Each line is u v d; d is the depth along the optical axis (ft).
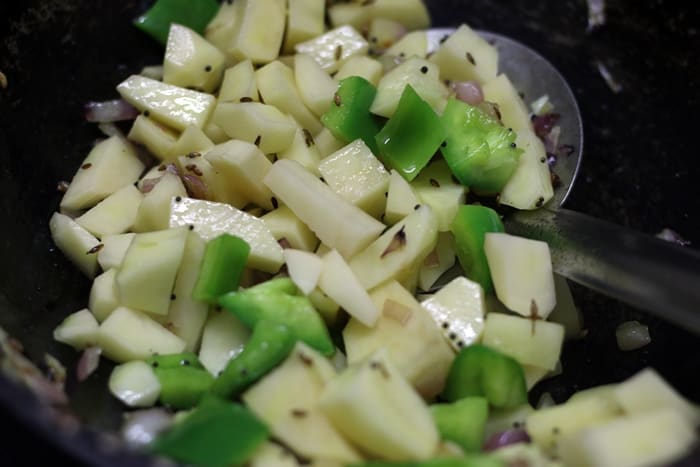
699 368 0.79
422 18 1.03
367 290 0.79
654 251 0.75
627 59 0.99
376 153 0.87
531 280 0.80
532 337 0.78
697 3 0.93
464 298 0.79
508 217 0.87
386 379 0.71
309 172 0.83
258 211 0.86
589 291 0.88
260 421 0.69
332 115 0.86
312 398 0.71
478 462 0.66
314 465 0.68
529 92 0.98
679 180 0.93
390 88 0.87
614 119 0.98
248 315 0.77
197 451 0.67
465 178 0.85
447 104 0.86
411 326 0.77
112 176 0.88
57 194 0.88
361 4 1.01
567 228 0.83
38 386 0.71
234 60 0.94
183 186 0.85
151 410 0.75
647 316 0.85
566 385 0.83
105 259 0.82
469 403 0.74
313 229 0.81
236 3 0.96
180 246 0.78
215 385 0.73
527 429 0.73
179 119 0.89
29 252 0.84
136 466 0.61
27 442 0.70
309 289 0.77
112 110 0.92
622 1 0.99
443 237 0.85
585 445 0.67
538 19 1.04
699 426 0.68
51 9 0.89
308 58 0.92
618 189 0.95
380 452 0.69
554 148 0.94
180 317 0.80
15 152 0.85
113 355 0.79
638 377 0.71
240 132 0.86
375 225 0.80
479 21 1.06
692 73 0.95
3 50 0.85
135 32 0.96
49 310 0.82
